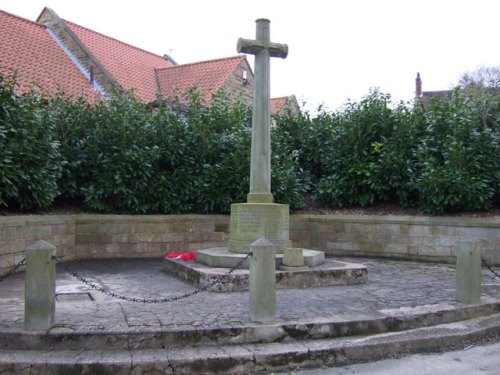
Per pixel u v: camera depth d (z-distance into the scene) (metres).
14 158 9.09
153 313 5.71
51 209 10.99
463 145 11.29
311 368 4.84
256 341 5.12
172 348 4.91
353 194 12.78
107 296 6.76
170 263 9.13
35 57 16.97
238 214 8.53
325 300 6.57
